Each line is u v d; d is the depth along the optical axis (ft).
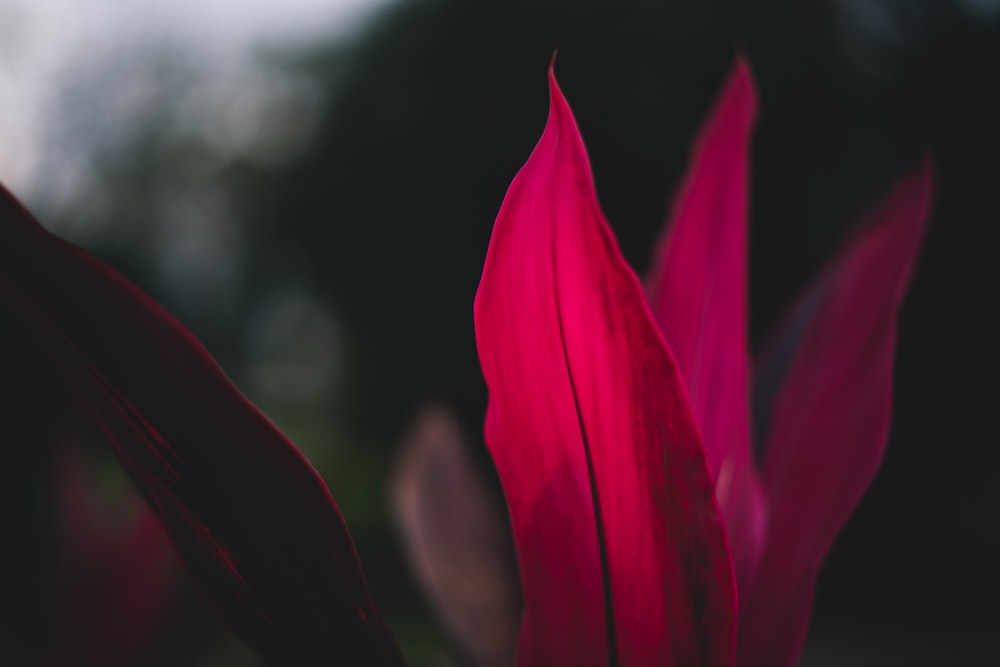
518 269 1.47
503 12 36.45
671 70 35.91
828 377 1.72
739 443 1.71
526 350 1.49
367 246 39.45
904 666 24.08
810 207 34.78
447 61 37.37
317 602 1.45
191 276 43.42
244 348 46.91
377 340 39.86
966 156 31.40
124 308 1.38
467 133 36.88
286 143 43.11
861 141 35.68
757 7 36.17
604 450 1.49
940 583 30.12
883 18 35.68
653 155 33.81
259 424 1.40
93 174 34.17
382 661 1.46
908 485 31.37
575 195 1.44
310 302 44.98
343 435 44.04
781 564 1.65
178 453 1.40
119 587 2.57
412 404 39.24
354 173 39.22
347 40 41.57
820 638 27.84
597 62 35.37
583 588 1.53
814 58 35.78
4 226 1.34
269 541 1.43
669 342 1.79
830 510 1.65
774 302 33.68
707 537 1.47
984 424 30.73
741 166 1.74
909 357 31.14
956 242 30.86
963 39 32.96
